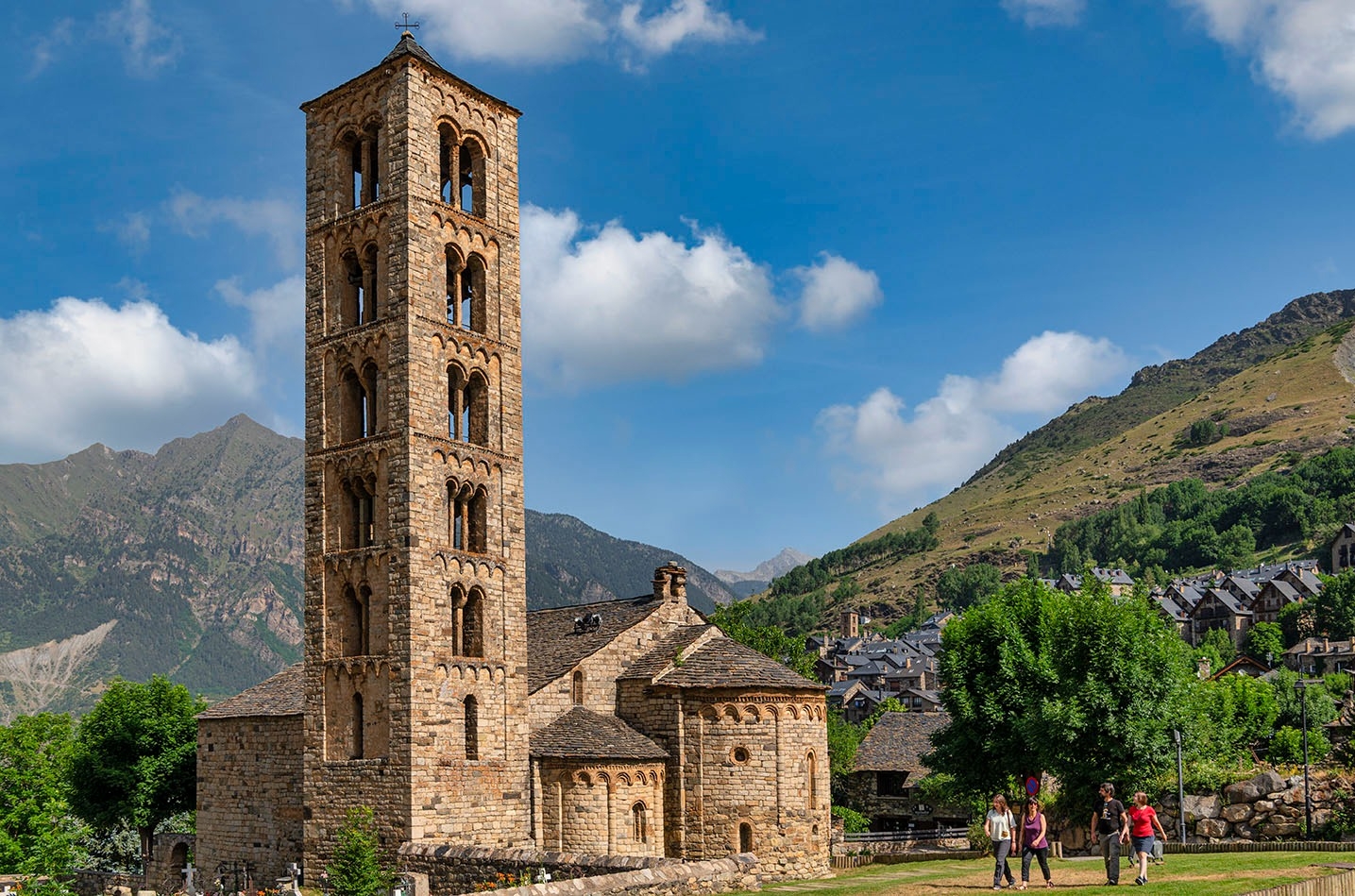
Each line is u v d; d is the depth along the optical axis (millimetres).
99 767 89062
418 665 56594
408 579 56812
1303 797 62094
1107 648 68688
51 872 75125
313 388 62469
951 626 79125
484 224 63594
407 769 55656
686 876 42969
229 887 70312
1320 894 38281
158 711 91562
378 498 58750
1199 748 71688
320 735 59406
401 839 55469
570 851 59844
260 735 70125
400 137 60281
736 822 61906
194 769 89938
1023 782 76062
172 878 78375
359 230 61688
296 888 51969
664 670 64875
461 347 61406
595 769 60219
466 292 66625
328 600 60125
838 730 119688
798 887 44625
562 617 77125
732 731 62625
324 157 63875
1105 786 39906
